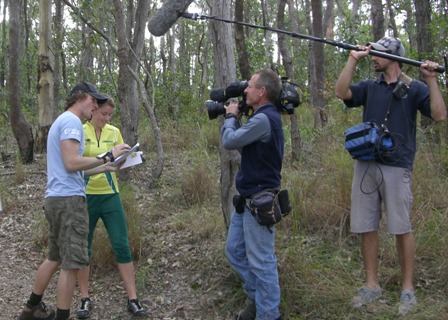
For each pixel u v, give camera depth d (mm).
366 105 4121
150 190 7410
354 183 4145
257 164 3715
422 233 4711
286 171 6422
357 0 13297
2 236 6184
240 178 3803
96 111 4516
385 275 4398
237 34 7129
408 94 4008
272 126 3668
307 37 4016
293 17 17266
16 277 5121
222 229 5508
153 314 4359
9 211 6953
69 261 3805
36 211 6898
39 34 10742
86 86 4055
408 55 7152
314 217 5273
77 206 3840
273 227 3818
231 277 4586
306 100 12375
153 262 5133
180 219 5977
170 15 4008
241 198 3801
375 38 9484
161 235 5711
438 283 4234
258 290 3779
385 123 4008
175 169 8422
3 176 8680
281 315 4027
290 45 17344
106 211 4402
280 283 4203
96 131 4586
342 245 4910
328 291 4102
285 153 7719
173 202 6777
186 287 4676
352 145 4039
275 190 3760
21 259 5547
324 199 5375
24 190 7875
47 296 4730
